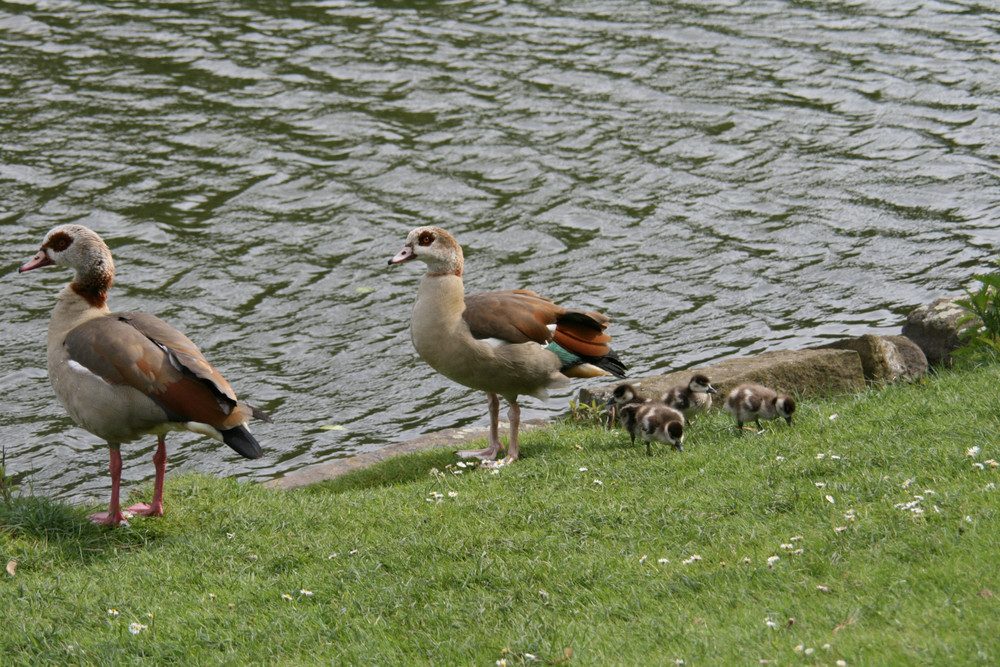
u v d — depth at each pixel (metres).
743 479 9.66
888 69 27.20
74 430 14.41
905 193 21.45
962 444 9.63
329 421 14.83
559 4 31.56
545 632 7.29
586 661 6.82
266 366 16.09
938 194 21.38
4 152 21.92
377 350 16.62
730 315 17.44
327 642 7.44
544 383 11.88
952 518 8.05
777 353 14.62
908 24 30.34
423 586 8.11
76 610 8.09
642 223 20.50
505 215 20.67
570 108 24.95
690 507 9.08
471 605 7.75
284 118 24.08
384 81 26.02
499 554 8.59
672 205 21.12
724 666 6.52
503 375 11.64
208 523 9.92
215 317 17.25
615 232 20.20
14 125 23.02
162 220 19.95
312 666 7.14
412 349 16.67
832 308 17.53
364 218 20.39
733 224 20.45
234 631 7.65
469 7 31.17
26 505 9.62
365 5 31.06
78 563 9.00
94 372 9.16
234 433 9.27
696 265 19.08
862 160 22.81
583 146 23.31
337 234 19.84
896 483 8.90
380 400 15.40
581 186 21.77
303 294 18.05
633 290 18.28
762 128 24.20
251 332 16.92
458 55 27.62
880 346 14.55
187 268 18.55
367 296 18.08
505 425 13.78
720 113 24.86
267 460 13.87
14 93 24.47
